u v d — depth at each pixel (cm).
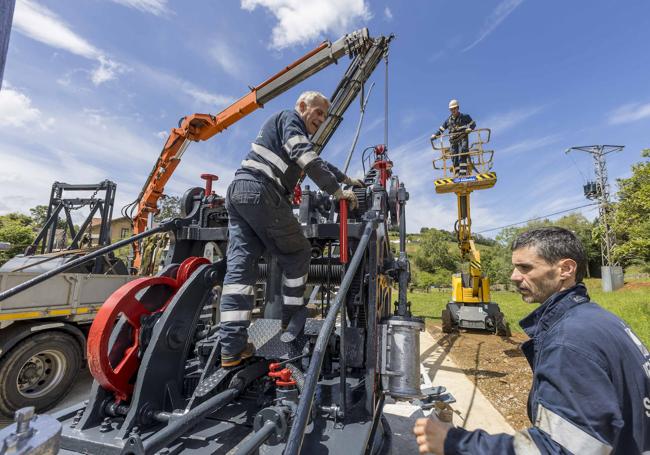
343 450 169
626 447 111
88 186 771
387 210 326
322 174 198
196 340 279
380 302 271
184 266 244
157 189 900
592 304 132
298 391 192
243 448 125
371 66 629
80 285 495
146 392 185
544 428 108
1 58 73
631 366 112
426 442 123
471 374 579
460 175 928
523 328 156
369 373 212
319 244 299
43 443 70
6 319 407
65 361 470
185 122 820
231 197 208
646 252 1420
